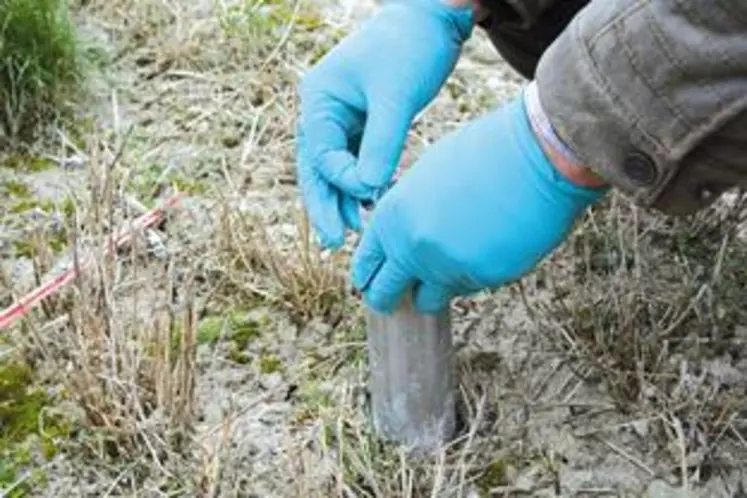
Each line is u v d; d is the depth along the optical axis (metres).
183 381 1.66
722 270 1.86
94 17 2.37
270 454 1.66
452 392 1.65
